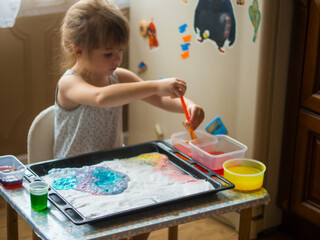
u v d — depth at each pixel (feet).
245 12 5.69
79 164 4.28
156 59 7.20
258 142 5.97
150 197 3.59
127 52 8.21
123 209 3.39
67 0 7.40
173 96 4.33
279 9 5.56
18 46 7.25
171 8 6.68
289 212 6.43
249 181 3.78
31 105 7.64
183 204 3.53
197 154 4.32
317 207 5.93
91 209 3.37
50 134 5.02
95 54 4.53
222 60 6.13
